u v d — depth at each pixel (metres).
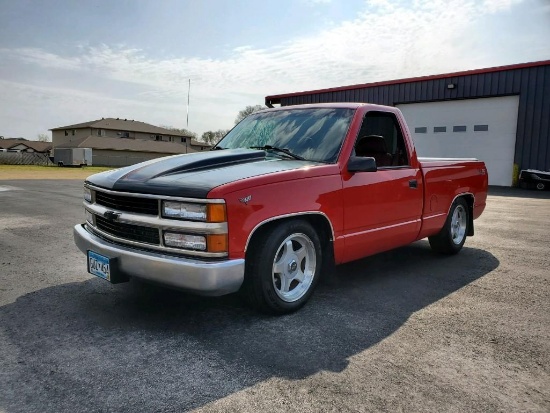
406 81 21.89
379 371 2.51
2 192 13.46
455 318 3.37
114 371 2.48
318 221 3.60
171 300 3.67
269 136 4.25
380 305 3.65
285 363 2.59
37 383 2.34
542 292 4.06
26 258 5.07
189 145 78.69
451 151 21.11
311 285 3.54
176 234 2.93
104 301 3.63
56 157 54.50
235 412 2.09
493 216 9.57
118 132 70.25
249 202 2.96
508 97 19.22
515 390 2.32
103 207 3.43
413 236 4.64
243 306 3.54
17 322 3.18
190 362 2.59
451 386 2.36
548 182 17.31
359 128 3.95
